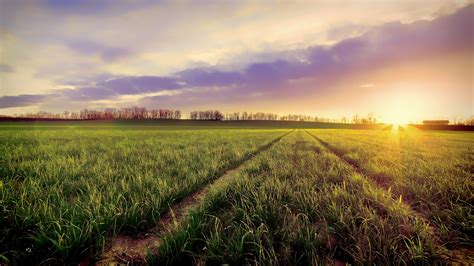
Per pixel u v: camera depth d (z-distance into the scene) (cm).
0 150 1038
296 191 491
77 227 287
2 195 405
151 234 343
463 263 272
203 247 295
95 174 618
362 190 514
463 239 317
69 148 1198
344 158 1137
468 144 2109
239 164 962
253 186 527
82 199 434
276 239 311
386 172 725
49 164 708
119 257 282
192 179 605
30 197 416
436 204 437
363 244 288
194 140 2081
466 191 488
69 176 592
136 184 514
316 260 257
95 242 301
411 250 271
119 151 1148
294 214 384
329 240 315
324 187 521
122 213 361
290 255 270
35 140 1706
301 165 821
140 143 1658
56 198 423
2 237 303
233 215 380
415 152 1316
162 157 984
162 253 271
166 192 479
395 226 339
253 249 271
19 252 274
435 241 318
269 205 406
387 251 275
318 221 372
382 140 2609
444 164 848
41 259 267
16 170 653
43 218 338
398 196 525
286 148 1507
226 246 278
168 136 2730
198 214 376
